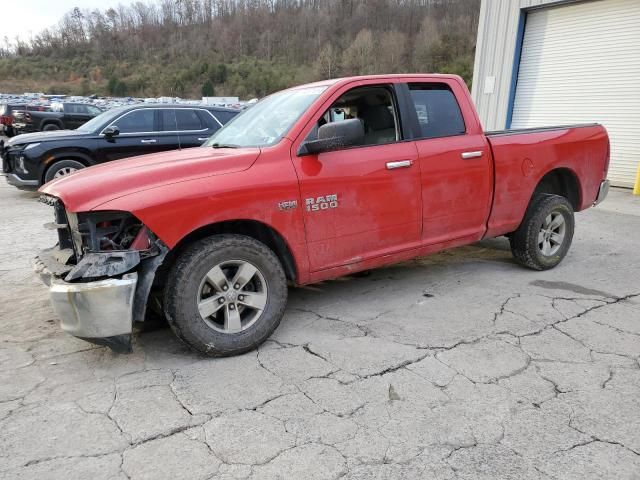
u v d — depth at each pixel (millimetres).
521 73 12852
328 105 3793
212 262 3195
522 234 4938
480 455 2373
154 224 2998
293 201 3473
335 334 3695
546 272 5121
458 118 4445
